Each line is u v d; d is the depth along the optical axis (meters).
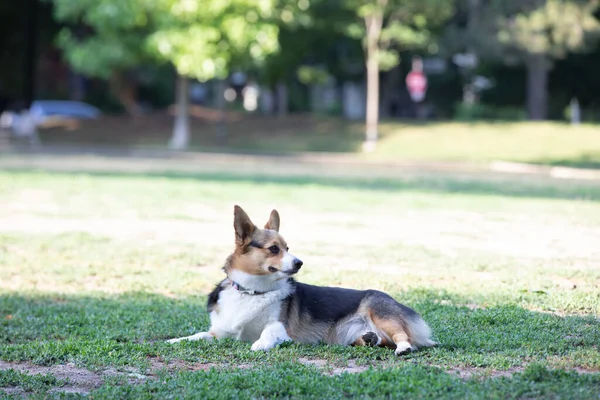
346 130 36.34
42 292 9.03
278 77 39.56
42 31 43.16
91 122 39.34
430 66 46.16
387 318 6.29
